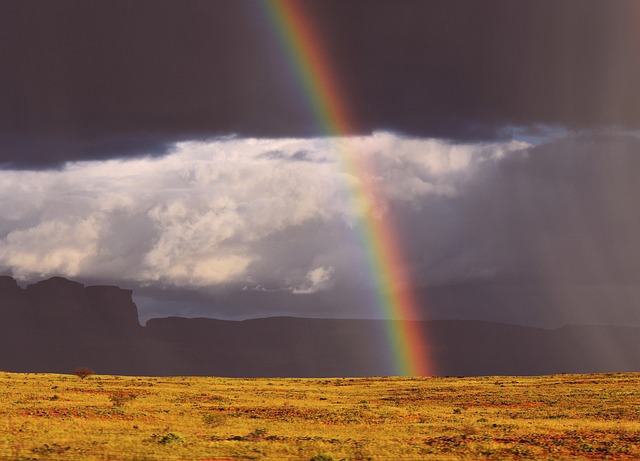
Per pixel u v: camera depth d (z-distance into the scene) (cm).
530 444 5388
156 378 16750
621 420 7581
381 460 4481
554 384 13825
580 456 4828
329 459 4328
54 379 14388
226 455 4509
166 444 4872
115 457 4306
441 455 4741
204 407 8519
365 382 15988
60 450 4472
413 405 9850
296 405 9250
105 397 9856
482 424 6881
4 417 6388
